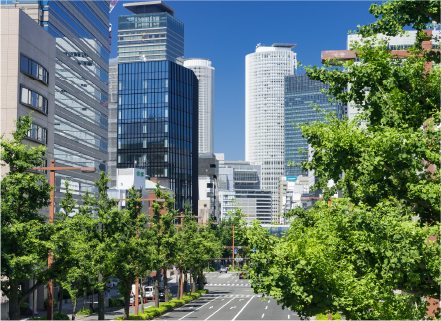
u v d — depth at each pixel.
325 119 17.92
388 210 15.38
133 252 42.31
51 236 25.05
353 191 16.81
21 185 24.94
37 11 76.75
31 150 26.19
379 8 17.05
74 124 86.44
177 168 161.75
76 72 88.62
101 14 105.25
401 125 16.05
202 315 55.28
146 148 159.88
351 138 15.21
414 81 16.22
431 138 15.19
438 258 14.59
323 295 15.87
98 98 101.38
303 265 15.48
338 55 18.91
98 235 39.66
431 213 15.94
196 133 174.25
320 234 18.75
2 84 51.16
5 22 51.72
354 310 16.47
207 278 132.88
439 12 16.11
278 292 15.37
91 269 34.78
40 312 54.94
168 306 59.84
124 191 93.69
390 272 15.22
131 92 162.38
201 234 85.75
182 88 165.25
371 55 17.56
